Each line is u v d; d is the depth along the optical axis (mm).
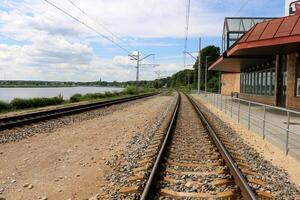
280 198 7246
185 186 7836
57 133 16047
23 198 7371
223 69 54312
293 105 28984
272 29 24812
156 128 18047
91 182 8484
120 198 7137
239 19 50188
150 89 120500
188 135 15711
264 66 39188
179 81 196125
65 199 7324
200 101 49938
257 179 8492
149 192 7094
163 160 10156
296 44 24125
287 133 11859
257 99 42219
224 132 17266
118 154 11680
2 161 10461
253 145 13859
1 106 30203
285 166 10398
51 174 9164
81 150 12312
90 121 21328
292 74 29203
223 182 7934
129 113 27938
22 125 17391
